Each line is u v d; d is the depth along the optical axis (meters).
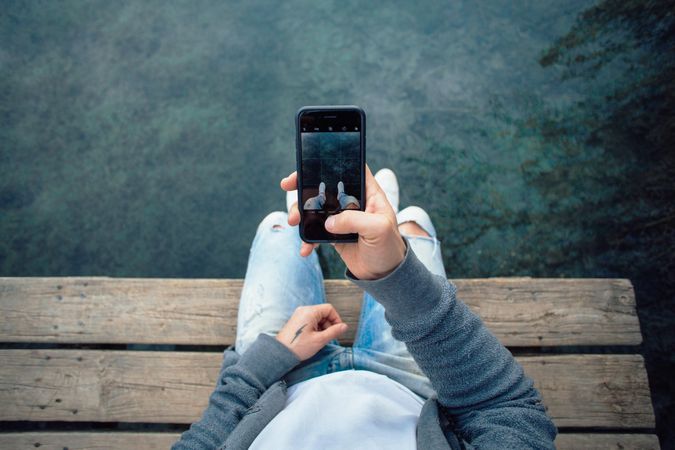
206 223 2.47
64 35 2.74
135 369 1.88
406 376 1.33
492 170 2.45
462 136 2.52
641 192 2.33
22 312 1.94
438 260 1.64
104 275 2.40
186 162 2.55
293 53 2.70
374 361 1.37
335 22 2.73
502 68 2.61
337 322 1.43
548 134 2.48
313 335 1.31
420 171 2.47
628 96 2.47
